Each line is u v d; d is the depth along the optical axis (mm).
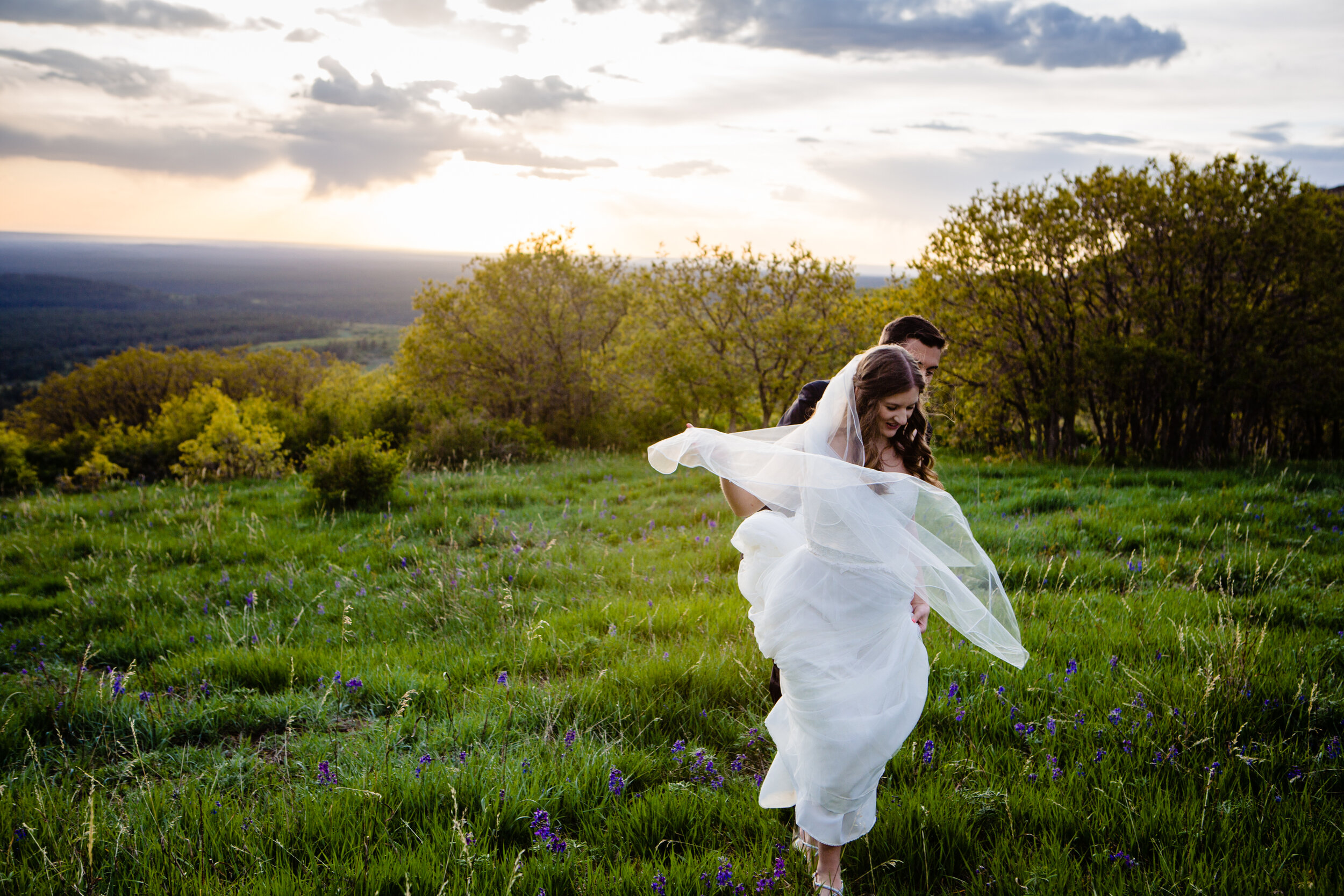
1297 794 2893
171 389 47656
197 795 3047
